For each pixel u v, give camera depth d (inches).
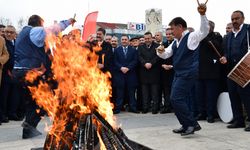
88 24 202.5
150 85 323.0
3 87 278.8
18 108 296.5
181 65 210.8
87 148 128.6
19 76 214.2
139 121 274.5
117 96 324.2
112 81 322.0
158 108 325.7
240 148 184.9
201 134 221.9
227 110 261.3
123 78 324.8
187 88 212.4
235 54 245.3
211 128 243.3
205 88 273.3
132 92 327.6
